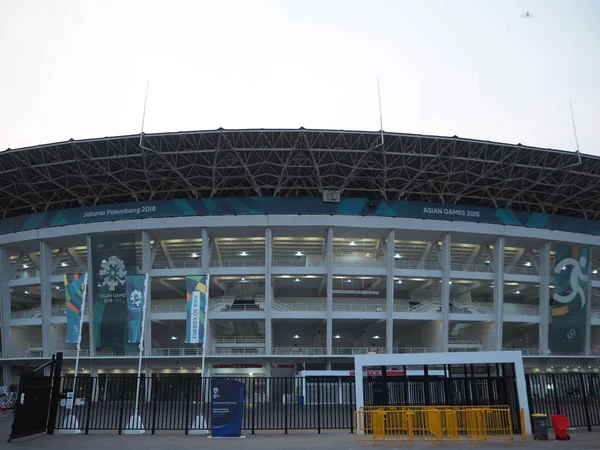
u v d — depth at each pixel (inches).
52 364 861.8
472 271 2298.2
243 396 834.2
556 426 765.3
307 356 2062.0
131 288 1688.0
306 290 2475.4
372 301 2410.2
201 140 1975.9
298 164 2092.8
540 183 2229.3
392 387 941.8
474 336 2393.0
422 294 2482.8
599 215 2591.0
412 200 2303.2
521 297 2701.8
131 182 2214.6
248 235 2196.1
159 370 2219.5
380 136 1959.9
